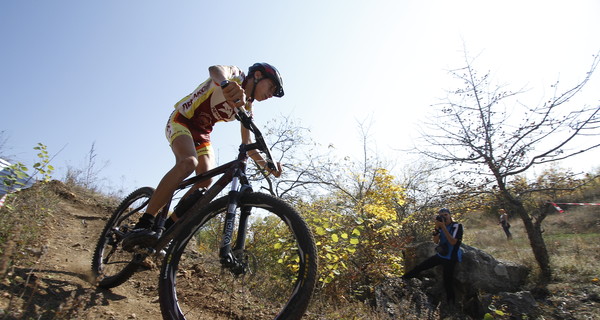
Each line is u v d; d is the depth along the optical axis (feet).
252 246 17.58
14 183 10.23
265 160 8.22
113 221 9.51
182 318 6.26
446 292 18.07
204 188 8.00
